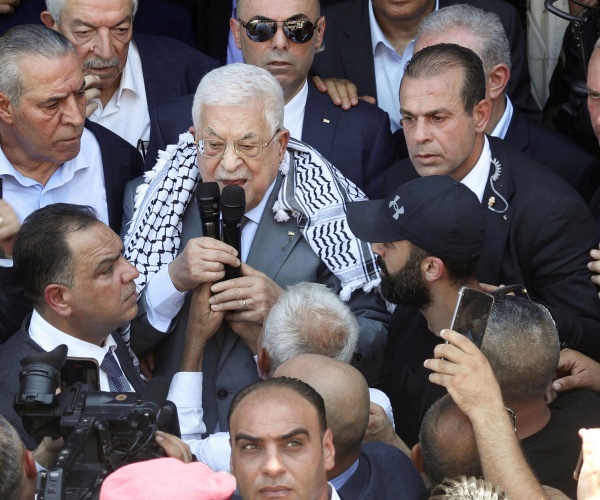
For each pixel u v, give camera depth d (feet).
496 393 42.01
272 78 56.49
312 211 57.72
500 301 47.09
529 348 45.47
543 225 57.31
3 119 58.90
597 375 53.01
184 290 54.70
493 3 75.10
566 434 47.24
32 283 50.57
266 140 55.62
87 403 41.73
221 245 53.52
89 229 50.65
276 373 44.16
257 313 54.13
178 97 70.33
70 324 51.26
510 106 67.62
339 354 49.03
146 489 31.55
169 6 79.97
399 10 72.08
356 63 74.54
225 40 82.28
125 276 51.49
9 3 74.79
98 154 63.52
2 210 57.36
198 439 54.75
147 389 42.42
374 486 43.80
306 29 64.90
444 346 42.88
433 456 41.93
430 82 56.75
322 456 38.04
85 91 65.62
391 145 68.33
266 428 37.04
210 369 56.34
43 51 57.88
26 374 41.86
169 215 57.62
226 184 55.52
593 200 66.49
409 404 54.75
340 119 67.46
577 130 72.54
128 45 67.82
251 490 37.14
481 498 34.19
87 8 65.16
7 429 37.78
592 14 71.97
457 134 57.00
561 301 57.98
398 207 51.60
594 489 37.47
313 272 57.62
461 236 50.70
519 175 58.39
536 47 84.53
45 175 61.62
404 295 52.03
